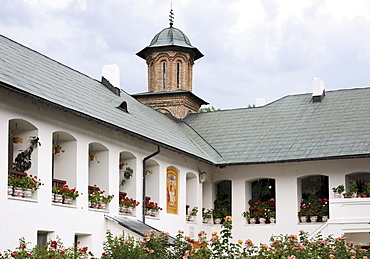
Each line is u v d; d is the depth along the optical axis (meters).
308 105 31.33
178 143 26.28
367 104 29.78
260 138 29.30
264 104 34.56
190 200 28.05
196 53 36.25
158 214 24.61
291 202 27.69
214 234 17.70
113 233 21.03
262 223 28.27
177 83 35.38
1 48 20.62
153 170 25.00
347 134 27.45
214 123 32.12
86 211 20.28
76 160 20.05
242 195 28.70
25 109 17.84
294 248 18.45
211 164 27.72
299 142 27.91
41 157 18.41
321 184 27.86
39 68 21.64
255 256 17.92
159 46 35.09
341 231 24.72
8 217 16.78
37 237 18.45
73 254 15.98
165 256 18.28
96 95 24.00
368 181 27.83
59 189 19.19
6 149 16.92
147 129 24.42
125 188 23.50
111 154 21.89
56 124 19.16
